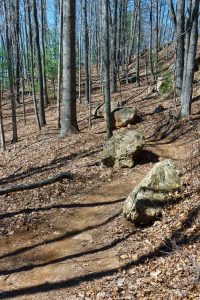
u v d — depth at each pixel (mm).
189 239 6762
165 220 7613
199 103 16219
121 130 15477
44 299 6121
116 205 9141
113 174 10922
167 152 12211
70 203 9531
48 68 31422
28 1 20234
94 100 26188
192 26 14062
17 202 9719
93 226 8398
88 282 6367
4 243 8055
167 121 15039
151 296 5496
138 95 22969
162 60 31812
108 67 13227
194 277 5625
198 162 10242
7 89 40375
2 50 29891
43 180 10523
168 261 6332
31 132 19266
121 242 7492
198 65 20984
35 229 8516
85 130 16750
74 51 15016
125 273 6375
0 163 13617
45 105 28406
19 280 6770
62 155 13000
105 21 12688
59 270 6914
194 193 8164
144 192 8031
